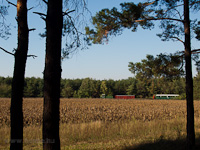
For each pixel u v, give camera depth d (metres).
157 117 22.45
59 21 4.03
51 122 3.75
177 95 79.69
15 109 4.35
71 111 24.80
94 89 115.12
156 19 7.95
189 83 7.27
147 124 13.80
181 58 8.82
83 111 25.11
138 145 8.59
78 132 10.89
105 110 27.06
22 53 4.52
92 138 10.33
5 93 86.56
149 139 9.83
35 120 17.73
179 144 8.41
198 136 10.02
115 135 10.90
